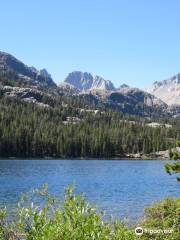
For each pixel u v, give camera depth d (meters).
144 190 65.31
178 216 20.41
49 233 7.43
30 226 7.92
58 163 143.75
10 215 19.00
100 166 133.88
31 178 84.19
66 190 8.44
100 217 8.02
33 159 163.62
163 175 101.38
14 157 164.62
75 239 7.36
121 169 121.94
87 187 68.62
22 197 8.91
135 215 37.97
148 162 165.00
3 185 68.31
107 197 54.25
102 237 7.55
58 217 7.80
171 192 62.69
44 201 22.28
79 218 7.72
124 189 66.38
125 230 8.76
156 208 22.09
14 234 8.20
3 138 164.62
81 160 168.88
